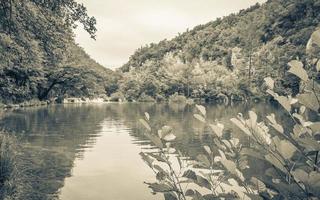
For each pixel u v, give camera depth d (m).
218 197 1.35
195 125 29.06
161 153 1.42
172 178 1.42
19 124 26.39
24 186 9.56
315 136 1.14
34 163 12.77
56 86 62.38
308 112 1.22
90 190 9.78
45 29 14.48
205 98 100.25
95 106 66.94
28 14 13.55
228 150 1.41
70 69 55.94
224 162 1.22
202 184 1.38
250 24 144.38
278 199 1.19
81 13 12.91
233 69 125.25
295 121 1.17
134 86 111.50
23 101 49.66
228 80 102.75
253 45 127.69
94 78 63.69
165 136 1.40
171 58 154.50
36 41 16.08
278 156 1.14
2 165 8.47
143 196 9.43
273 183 1.12
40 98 58.03
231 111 49.25
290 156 1.08
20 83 42.91
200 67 126.50
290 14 115.12
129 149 17.08
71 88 62.22
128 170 12.47
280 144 1.08
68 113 41.62
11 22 13.35
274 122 1.25
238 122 1.25
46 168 12.07
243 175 1.25
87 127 26.78
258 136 1.22
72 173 11.66
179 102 96.88
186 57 168.50
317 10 103.50
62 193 9.27
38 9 13.68
